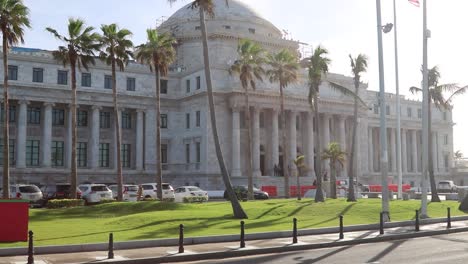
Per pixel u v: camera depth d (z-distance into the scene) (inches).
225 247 855.1
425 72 1378.0
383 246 885.8
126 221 1221.1
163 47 2037.4
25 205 903.1
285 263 701.3
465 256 727.1
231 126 3009.4
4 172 1659.7
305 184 3105.3
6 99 1690.5
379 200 1961.1
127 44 1993.1
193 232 1035.3
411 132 4394.7
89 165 2962.6
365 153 3646.7
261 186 2874.0
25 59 2773.1
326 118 3363.7
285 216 1392.7
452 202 1921.8
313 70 2034.9
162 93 3191.4
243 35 3277.6
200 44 3329.2
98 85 2977.4
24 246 814.5
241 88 2977.4
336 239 956.0
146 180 3043.8
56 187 2176.4
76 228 1123.3
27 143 2819.9
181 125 3196.4
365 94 3641.7
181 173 3088.1
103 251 822.5
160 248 853.2
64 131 2925.7
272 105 3085.6
